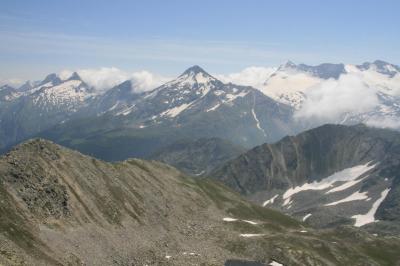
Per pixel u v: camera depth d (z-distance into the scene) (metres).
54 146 196.25
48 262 130.12
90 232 164.75
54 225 153.25
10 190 151.50
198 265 178.62
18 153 173.38
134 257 167.25
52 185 168.00
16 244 127.31
